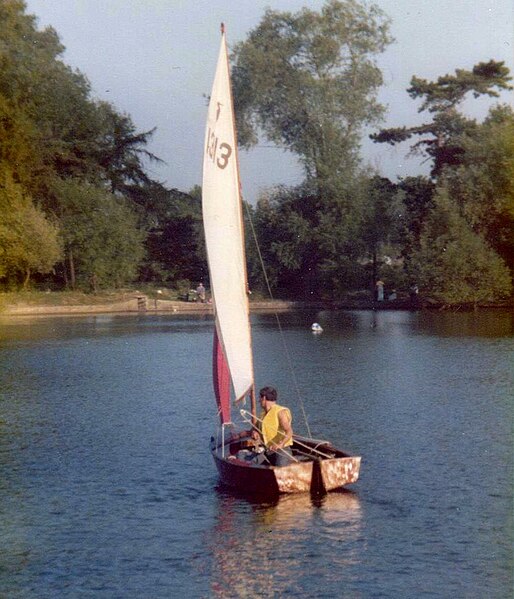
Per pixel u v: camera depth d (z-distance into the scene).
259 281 98.81
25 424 31.48
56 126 101.00
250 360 23.55
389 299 94.50
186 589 16.38
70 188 94.50
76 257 95.69
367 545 18.28
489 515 20.11
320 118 94.12
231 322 23.33
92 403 36.03
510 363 46.97
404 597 15.86
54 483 23.36
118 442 28.34
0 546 18.61
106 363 49.59
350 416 32.34
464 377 42.00
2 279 89.19
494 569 17.00
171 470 24.56
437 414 32.44
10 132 80.38
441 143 103.50
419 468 24.34
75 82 104.44
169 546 18.45
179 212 114.44
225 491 22.22
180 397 37.53
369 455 25.98
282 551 18.02
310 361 49.34
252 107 95.56
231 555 17.88
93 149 105.94
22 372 45.78
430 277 85.50
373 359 49.75
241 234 23.52
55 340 62.22
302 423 31.09
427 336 62.31
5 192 79.12
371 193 96.50
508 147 83.81
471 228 86.00
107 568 17.34
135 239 97.81
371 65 94.88
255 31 96.94
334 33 94.06
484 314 82.75
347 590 16.22
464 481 22.95
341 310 92.06
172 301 96.75
